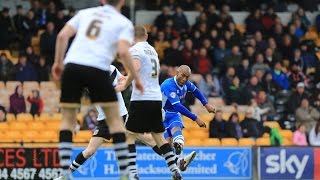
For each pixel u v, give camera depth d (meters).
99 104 21.89
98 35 21.73
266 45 65.50
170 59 62.12
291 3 74.75
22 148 47.53
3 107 55.19
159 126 28.98
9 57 63.59
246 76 61.75
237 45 64.94
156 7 71.38
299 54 65.75
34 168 47.59
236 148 50.78
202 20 66.75
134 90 28.64
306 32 70.56
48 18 64.69
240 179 50.78
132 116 28.67
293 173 51.16
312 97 60.91
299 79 62.84
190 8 71.38
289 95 60.72
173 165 29.19
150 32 65.50
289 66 65.50
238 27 71.06
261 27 68.25
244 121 55.47
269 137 55.78
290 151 51.25
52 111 59.50
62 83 21.91
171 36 65.62
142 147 49.59
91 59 21.58
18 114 55.78
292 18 70.75
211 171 50.44
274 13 71.38
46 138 54.12
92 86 21.72
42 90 59.66
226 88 59.81
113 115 22.09
